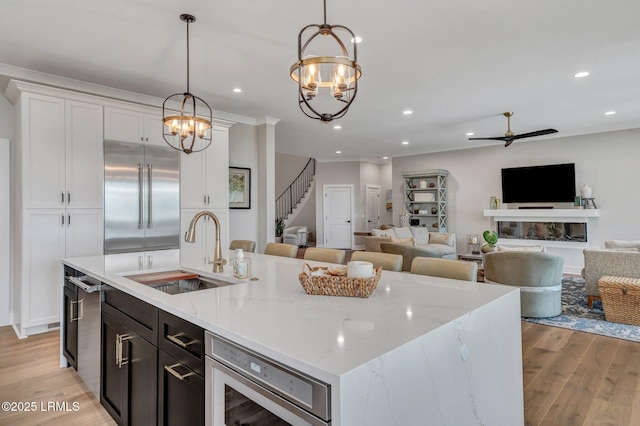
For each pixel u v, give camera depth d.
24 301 3.48
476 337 1.40
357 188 10.68
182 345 1.43
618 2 2.55
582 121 6.06
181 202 4.60
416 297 1.60
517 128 6.57
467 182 8.48
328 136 7.27
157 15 2.69
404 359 1.03
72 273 2.71
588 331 3.64
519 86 4.30
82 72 3.76
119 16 2.70
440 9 2.63
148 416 1.71
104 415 2.19
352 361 0.92
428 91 4.47
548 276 4.00
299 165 12.70
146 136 4.30
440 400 1.18
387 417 0.96
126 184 4.13
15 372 2.76
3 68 3.55
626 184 6.46
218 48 3.24
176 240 4.52
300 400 0.92
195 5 2.56
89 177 3.87
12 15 2.68
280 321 1.27
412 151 9.21
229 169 5.52
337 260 2.83
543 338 3.46
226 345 1.19
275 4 2.55
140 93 4.43
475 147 8.36
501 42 3.16
